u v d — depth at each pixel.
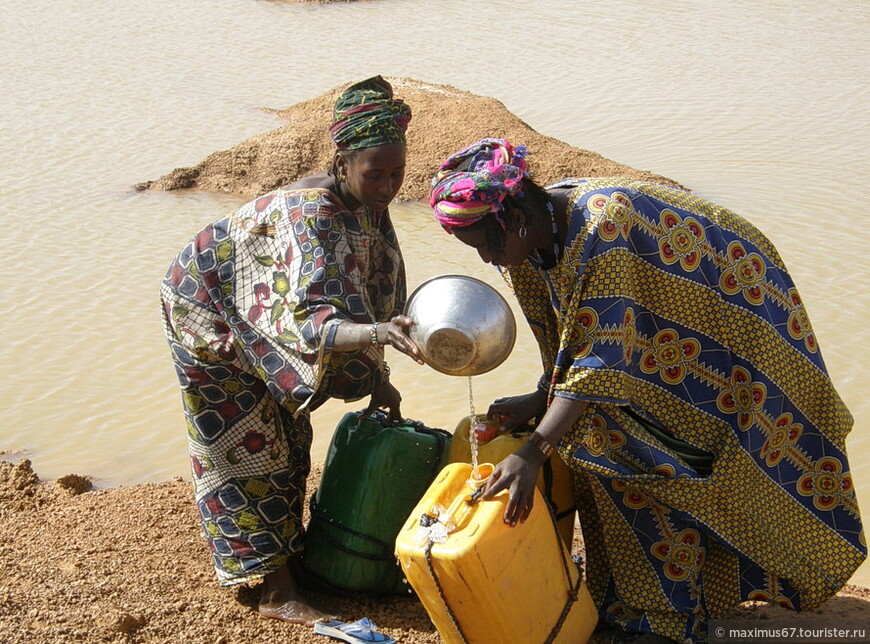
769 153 13.64
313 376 3.83
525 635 3.64
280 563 4.31
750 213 11.24
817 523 3.95
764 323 3.73
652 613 3.93
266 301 3.96
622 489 3.88
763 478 3.86
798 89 17.19
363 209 4.02
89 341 8.78
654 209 3.63
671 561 3.89
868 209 11.32
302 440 4.36
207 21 25.59
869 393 7.39
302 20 25.48
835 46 20.47
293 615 4.30
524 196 3.58
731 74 18.47
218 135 15.68
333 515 4.40
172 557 4.97
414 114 14.17
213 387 4.13
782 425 3.83
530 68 19.58
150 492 5.98
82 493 6.20
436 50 21.58
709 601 4.07
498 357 3.58
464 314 3.51
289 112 16.73
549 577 3.72
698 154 13.70
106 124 16.38
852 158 13.27
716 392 3.80
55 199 12.79
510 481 3.51
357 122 3.81
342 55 21.52
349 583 4.40
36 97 18.12
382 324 3.62
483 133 13.42
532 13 25.23
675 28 22.81
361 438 4.39
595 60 20.06
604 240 3.51
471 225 3.54
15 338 8.86
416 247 10.83
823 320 8.56
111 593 4.55
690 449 3.87
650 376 3.78
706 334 3.74
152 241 11.30
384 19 25.27
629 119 15.73
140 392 7.90
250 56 21.56
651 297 3.66
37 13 26.59
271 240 3.95
